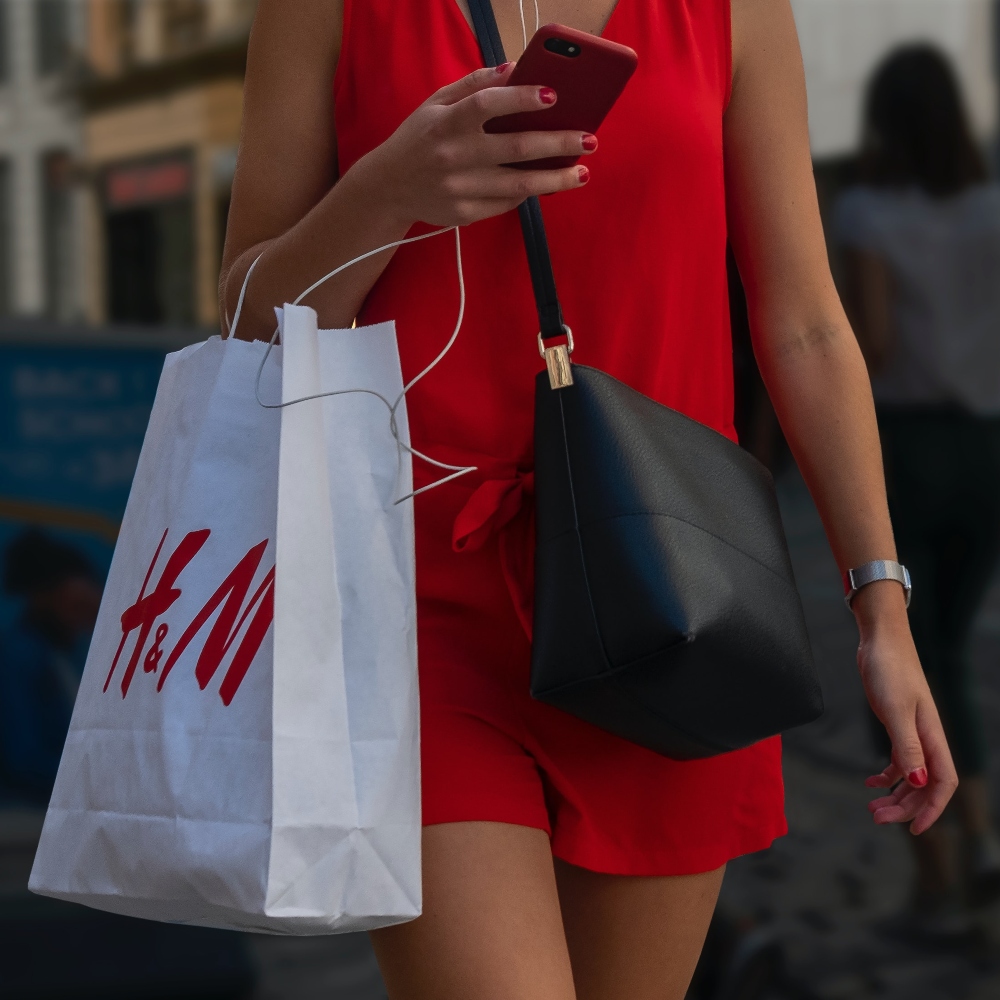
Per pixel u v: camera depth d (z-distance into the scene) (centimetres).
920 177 633
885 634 269
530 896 242
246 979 513
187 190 1984
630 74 219
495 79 222
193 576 236
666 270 260
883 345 632
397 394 236
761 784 276
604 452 237
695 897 274
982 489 627
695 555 234
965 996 551
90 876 240
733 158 282
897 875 674
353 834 222
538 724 257
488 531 251
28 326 514
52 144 2059
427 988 238
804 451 280
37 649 508
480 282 257
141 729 235
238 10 1927
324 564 225
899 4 1283
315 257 244
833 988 557
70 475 514
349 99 264
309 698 221
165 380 255
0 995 483
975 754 632
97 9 2011
